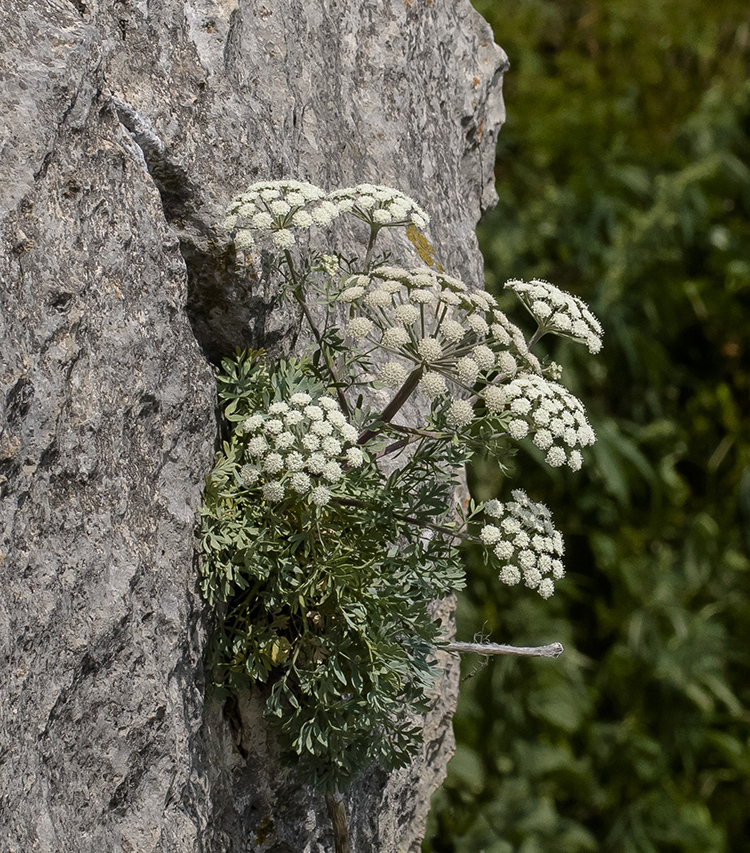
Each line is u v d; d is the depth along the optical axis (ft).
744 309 18.04
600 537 17.51
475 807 16.30
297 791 6.98
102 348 5.21
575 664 16.93
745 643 18.03
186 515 5.88
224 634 6.21
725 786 18.13
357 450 5.64
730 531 18.37
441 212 9.45
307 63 7.71
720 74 18.33
